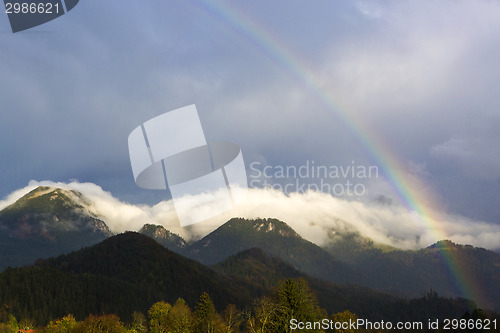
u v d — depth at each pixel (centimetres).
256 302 11900
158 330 15800
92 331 16225
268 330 11094
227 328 13875
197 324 14512
